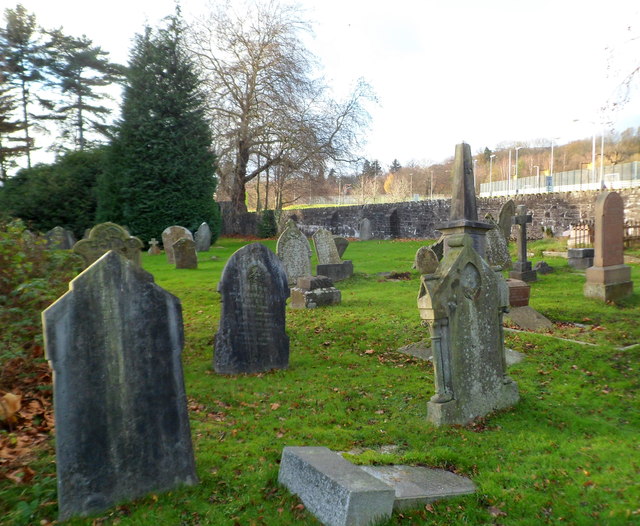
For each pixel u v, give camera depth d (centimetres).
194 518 366
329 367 772
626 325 957
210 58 3588
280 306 772
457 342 560
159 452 397
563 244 2127
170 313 405
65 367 362
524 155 7619
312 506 376
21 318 636
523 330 945
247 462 447
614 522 370
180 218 3086
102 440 375
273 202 6506
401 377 718
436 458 466
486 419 575
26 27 4053
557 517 380
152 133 3020
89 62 4462
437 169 8462
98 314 374
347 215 3816
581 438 531
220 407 598
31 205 3031
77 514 365
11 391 591
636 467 457
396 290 1380
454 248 580
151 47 3109
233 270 745
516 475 440
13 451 459
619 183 3350
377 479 372
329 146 3697
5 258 655
